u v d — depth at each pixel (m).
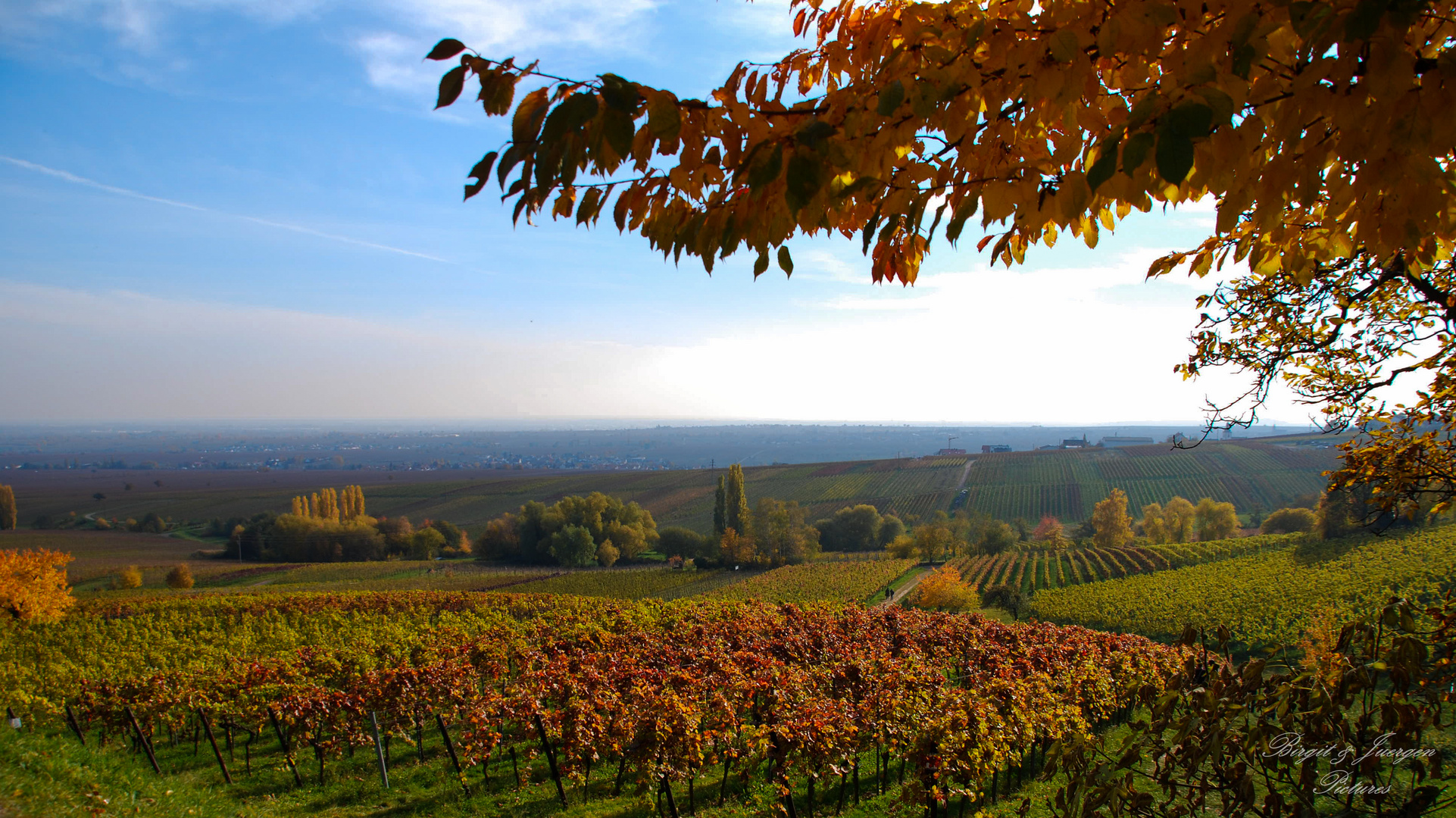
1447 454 4.68
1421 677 2.47
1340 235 2.29
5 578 30.75
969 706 12.20
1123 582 58.06
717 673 16.20
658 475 163.38
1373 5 1.11
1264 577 51.56
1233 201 1.46
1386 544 54.47
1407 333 4.68
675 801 12.82
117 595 58.34
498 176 1.44
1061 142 1.58
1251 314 5.07
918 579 68.44
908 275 2.17
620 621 28.42
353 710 14.05
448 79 1.45
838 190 1.59
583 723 12.48
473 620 35.56
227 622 36.91
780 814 11.83
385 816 12.21
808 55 2.17
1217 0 1.32
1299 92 1.27
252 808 11.35
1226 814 2.42
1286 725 2.34
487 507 141.88
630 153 1.58
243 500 160.62
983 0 1.90
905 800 4.80
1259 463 126.88
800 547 81.50
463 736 14.28
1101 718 17.33
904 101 1.52
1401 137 1.24
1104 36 1.32
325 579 78.06
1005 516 116.94
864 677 15.89
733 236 1.70
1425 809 2.20
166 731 16.59
